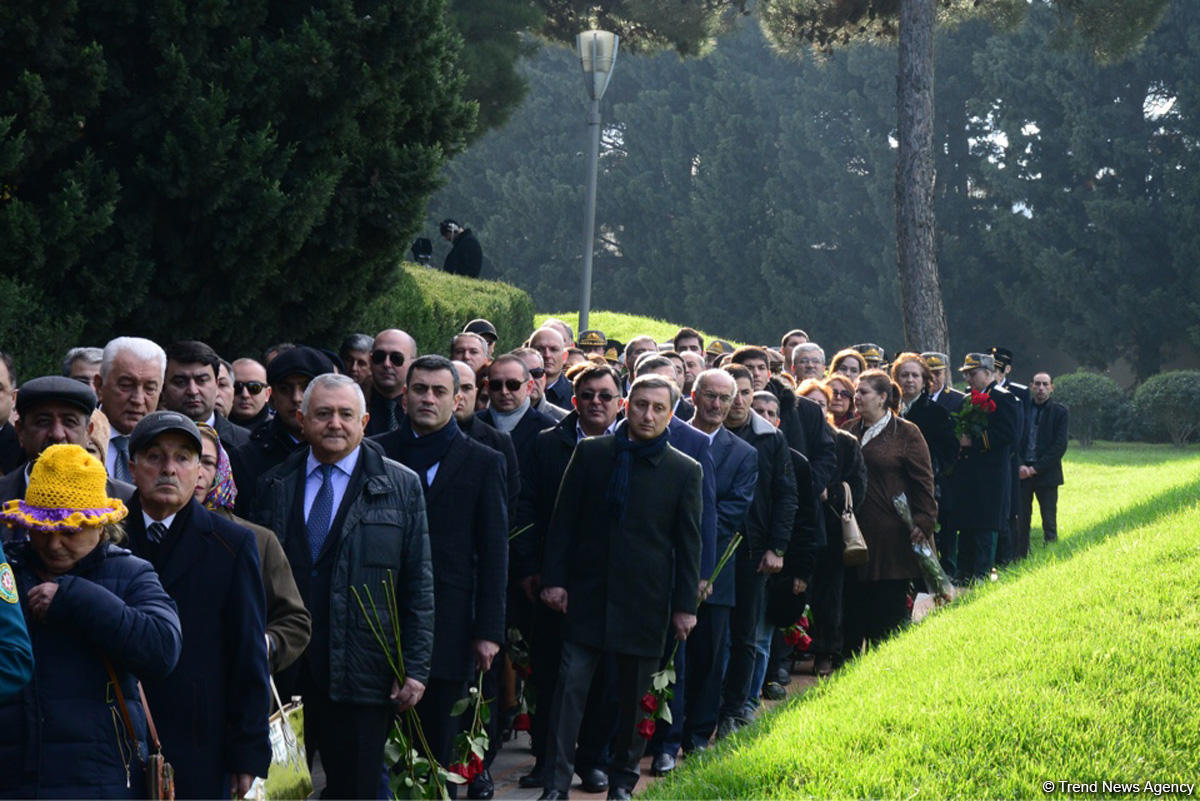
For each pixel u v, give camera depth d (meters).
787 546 19.22
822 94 130.50
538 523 17.30
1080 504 45.84
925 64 53.22
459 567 14.89
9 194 20.91
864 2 60.50
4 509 9.12
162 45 21.44
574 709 15.73
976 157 125.12
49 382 11.33
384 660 12.90
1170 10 111.44
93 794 8.98
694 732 18.16
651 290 139.62
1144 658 16.41
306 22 22.55
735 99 135.50
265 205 21.84
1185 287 110.12
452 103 25.72
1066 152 116.75
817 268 130.00
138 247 21.80
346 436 13.02
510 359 18.11
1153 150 113.25
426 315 35.47
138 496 10.80
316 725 13.08
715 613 18.02
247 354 24.61
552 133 149.00
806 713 17.23
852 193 128.25
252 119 22.62
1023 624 19.14
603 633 15.66
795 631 20.75
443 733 14.92
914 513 22.33
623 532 15.75
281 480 13.19
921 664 18.41
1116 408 93.50
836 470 21.72
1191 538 22.17
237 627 10.73
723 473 18.39
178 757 10.44
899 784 13.80
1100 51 59.47
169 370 14.88
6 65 20.25
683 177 140.62
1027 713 15.12
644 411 15.80
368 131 24.39
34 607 9.00
